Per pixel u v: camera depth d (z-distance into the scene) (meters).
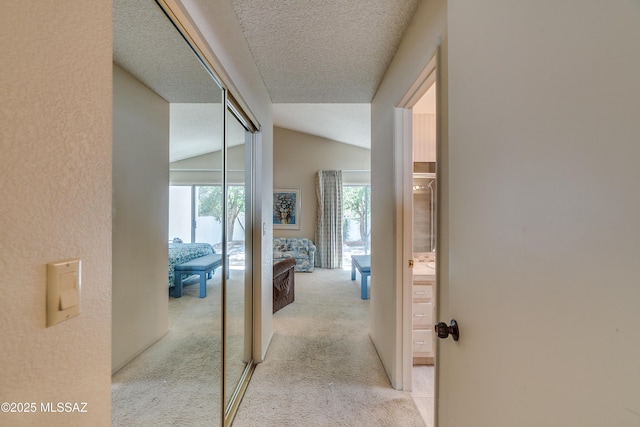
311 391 1.84
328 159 6.38
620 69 0.35
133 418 1.17
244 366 2.10
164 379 1.34
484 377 0.67
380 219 2.30
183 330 1.51
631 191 0.34
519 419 0.53
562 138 0.44
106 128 0.55
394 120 1.89
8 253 0.37
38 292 0.41
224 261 1.58
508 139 0.58
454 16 0.86
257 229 2.22
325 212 6.25
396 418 1.60
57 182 0.44
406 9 1.47
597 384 0.38
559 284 0.44
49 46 0.42
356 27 1.63
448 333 0.84
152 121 1.34
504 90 0.60
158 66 1.23
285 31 1.67
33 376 0.41
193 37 1.04
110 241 0.56
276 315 3.27
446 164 1.13
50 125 0.43
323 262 6.20
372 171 2.67
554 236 0.46
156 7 0.93
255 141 2.22
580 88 0.41
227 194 1.65
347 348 2.44
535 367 0.49
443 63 1.14
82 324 0.49
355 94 2.58
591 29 0.39
